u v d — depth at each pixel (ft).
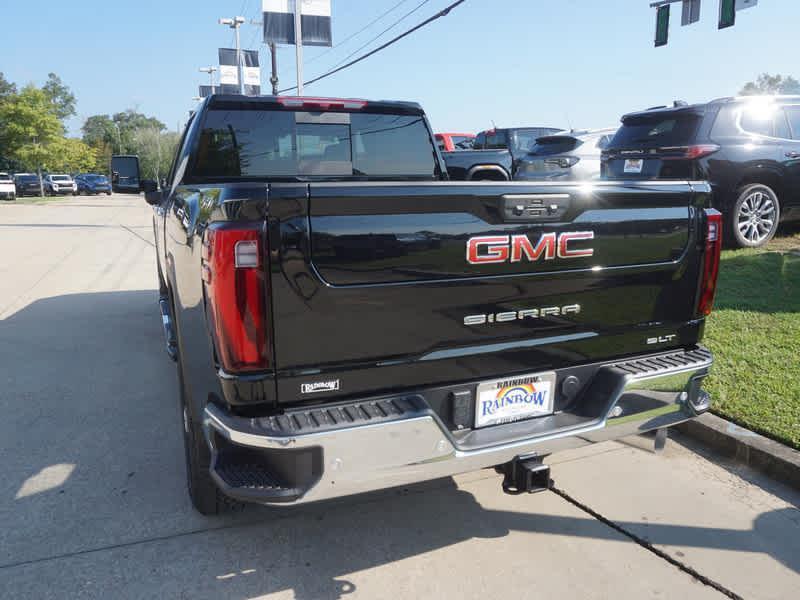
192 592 8.22
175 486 10.85
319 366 7.27
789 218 26.45
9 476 11.14
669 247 9.14
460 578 8.55
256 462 7.36
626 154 26.76
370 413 7.32
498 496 10.63
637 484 10.98
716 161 24.34
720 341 16.15
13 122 147.13
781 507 10.24
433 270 7.59
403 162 13.92
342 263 7.12
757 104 25.23
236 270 6.76
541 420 8.63
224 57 108.06
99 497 10.47
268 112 12.54
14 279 30.63
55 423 13.39
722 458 11.88
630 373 8.77
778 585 8.41
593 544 9.30
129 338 19.94
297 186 6.86
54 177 158.10
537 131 45.03
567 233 8.32
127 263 35.78
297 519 9.91
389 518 9.96
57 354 18.19
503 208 7.83
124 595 8.14
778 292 19.83
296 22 73.87
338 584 8.41
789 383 13.57
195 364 8.12
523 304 8.24
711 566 8.79
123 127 440.04
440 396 8.05
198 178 12.31
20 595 8.10
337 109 13.00
